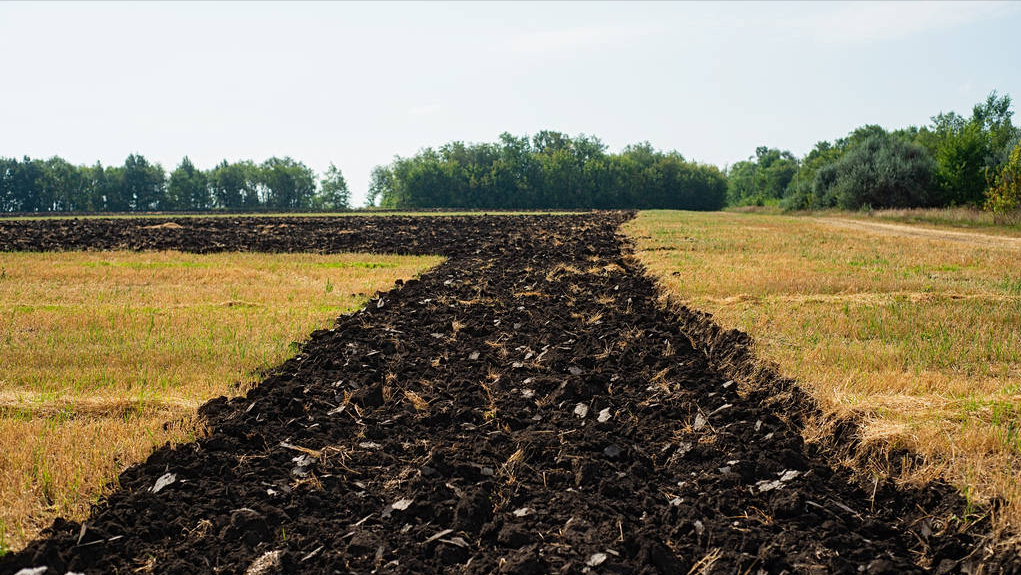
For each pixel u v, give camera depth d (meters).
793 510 5.17
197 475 5.92
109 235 28.97
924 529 4.91
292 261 20.70
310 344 10.33
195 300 14.12
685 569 4.59
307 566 4.66
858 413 6.90
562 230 31.16
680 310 12.36
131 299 14.16
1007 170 36.41
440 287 15.55
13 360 9.23
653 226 34.16
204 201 120.62
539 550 4.79
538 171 109.06
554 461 6.23
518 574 4.45
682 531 5.01
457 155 116.12
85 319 11.75
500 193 105.94
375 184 129.12
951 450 5.93
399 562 4.72
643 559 4.62
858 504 5.41
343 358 9.45
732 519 5.20
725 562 4.61
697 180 108.19
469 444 6.63
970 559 4.57
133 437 6.62
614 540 4.91
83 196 112.62
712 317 11.56
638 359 9.30
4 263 19.69
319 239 27.05
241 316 12.27
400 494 5.67
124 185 115.44
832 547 4.78
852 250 21.50
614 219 42.19
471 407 7.70
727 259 19.39
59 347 9.89
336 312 12.80
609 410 7.38
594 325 11.38
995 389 7.55
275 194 124.44
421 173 105.88
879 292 13.72
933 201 50.69
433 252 22.98
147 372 8.87
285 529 5.12
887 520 5.20
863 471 5.81
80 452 6.18
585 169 107.50
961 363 8.62
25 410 7.25
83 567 4.61
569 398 7.90
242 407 7.53
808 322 11.02
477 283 15.96
